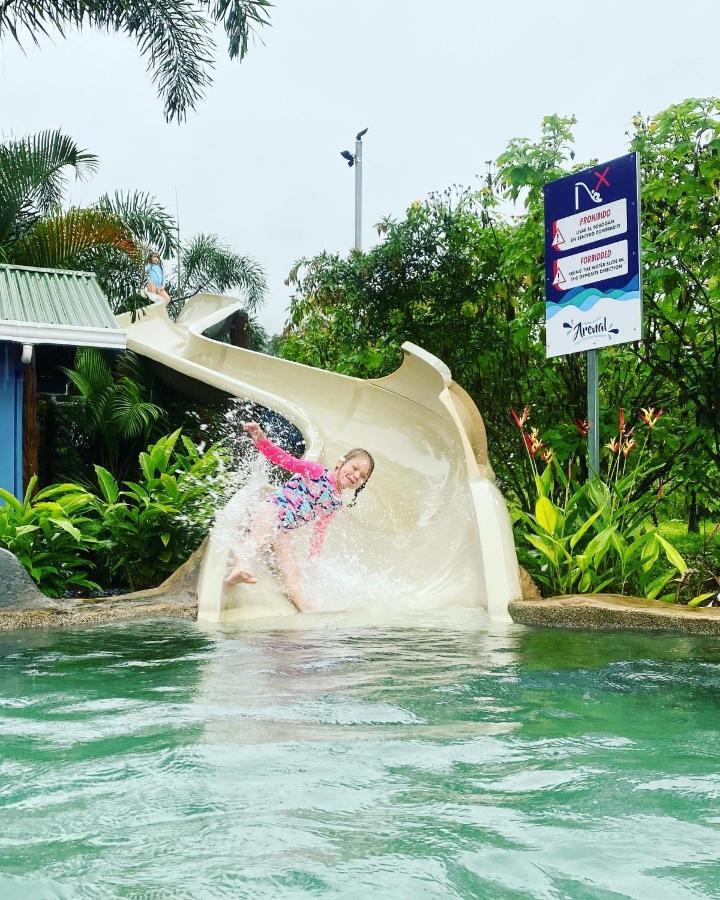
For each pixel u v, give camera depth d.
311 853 1.94
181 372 10.82
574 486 7.98
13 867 1.86
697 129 8.10
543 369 9.97
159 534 7.96
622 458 8.96
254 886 1.76
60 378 12.26
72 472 12.34
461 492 7.70
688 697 3.55
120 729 3.02
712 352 8.92
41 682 3.85
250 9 13.03
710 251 8.20
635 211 6.85
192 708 3.34
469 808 2.24
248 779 2.47
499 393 10.73
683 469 8.97
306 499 6.90
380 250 11.45
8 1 12.66
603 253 7.11
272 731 3.00
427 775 2.52
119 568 8.83
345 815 2.19
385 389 9.15
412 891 1.74
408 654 4.58
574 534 6.78
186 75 13.52
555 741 2.88
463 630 5.49
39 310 9.41
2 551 5.88
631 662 4.35
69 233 12.67
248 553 6.66
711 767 2.60
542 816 2.18
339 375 9.79
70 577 7.58
